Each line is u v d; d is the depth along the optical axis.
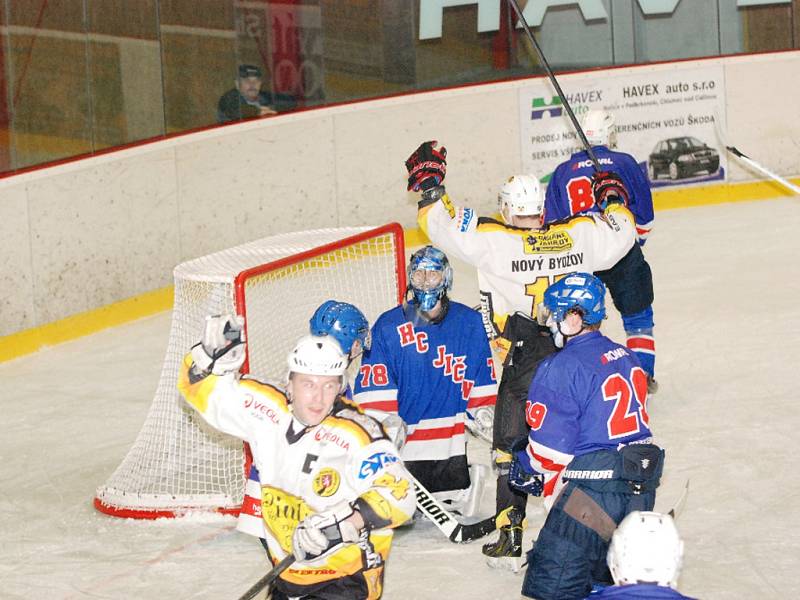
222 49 27.08
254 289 14.59
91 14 24.30
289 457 8.08
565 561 9.59
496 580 12.19
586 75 32.28
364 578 8.30
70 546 13.82
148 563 13.18
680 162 33.25
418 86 30.88
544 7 32.12
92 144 24.41
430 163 12.92
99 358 22.52
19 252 22.77
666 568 7.25
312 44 28.78
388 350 12.70
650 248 28.50
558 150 32.28
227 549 13.48
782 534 13.02
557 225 13.05
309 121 28.61
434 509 12.71
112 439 17.88
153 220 25.62
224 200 27.11
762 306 22.83
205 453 14.70
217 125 27.02
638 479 9.48
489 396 12.99
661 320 22.33
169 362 15.12
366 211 29.83
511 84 31.55
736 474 14.85
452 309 12.90
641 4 32.97
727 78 33.41
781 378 18.66
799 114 33.78
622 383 9.77
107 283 24.66
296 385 7.88
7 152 22.62
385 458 7.85
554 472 10.04
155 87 25.73
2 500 15.52
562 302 9.91
